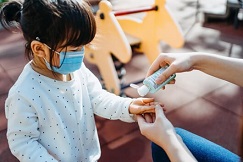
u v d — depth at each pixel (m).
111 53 2.28
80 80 1.01
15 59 3.34
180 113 2.27
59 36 0.80
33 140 0.88
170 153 0.75
